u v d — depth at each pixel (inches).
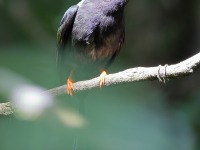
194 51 728.3
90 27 428.1
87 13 429.7
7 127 224.4
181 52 731.4
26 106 221.5
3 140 218.5
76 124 224.1
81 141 221.8
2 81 259.9
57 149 215.8
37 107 222.4
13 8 619.8
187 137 390.0
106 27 426.3
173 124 324.2
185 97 655.1
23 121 221.1
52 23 621.6
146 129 250.5
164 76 317.7
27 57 326.3
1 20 611.8
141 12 733.9
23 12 619.8
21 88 239.6
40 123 219.1
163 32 733.3
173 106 445.4
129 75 338.0
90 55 441.4
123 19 437.4
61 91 369.1
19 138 218.7
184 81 668.1
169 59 728.3
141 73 332.8
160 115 284.7
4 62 306.7
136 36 727.7
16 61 312.7
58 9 629.9
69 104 245.1
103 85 352.8
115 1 420.2
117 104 259.1
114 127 237.8
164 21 737.0
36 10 629.9
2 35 598.9
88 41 432.5
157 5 733.9
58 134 218.5
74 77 475.8
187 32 735.7
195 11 741.3
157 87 648.4
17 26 612.4
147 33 730.2
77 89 376.2
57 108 227.5
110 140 228.4
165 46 730.8
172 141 269.1
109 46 437.4
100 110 251.6
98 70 465.7
